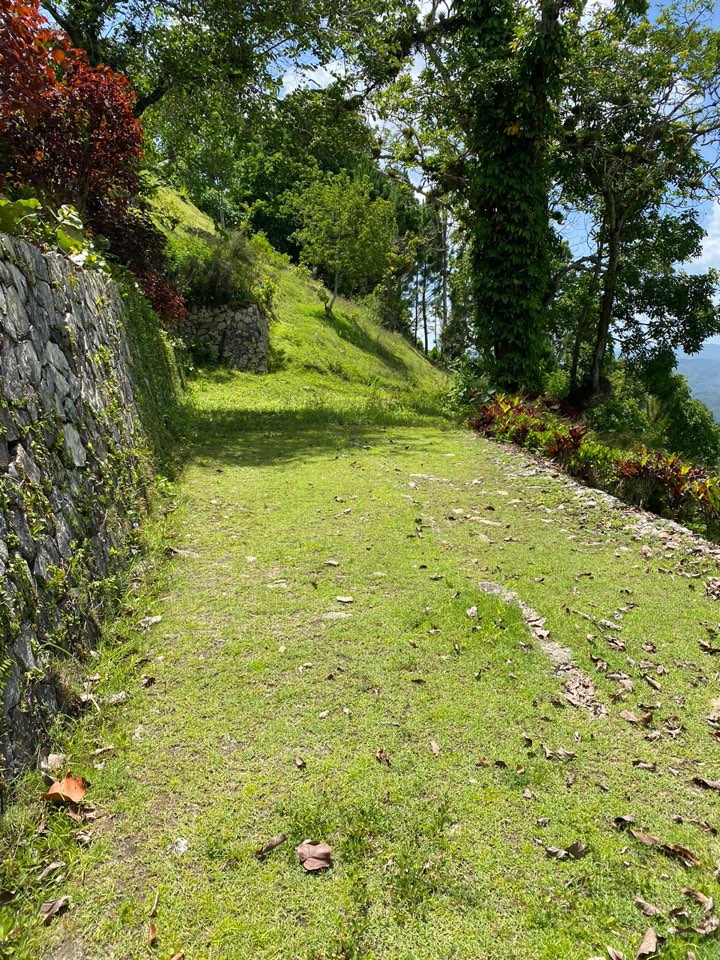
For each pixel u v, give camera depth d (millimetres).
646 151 13609
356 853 2131
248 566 4355
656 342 17516
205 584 4062
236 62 11008
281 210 34781
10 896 1904
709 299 16625
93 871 2043
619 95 13359
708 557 4883
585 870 2111
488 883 2049
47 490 2971
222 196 29609
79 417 3816
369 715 2848
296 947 1820
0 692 2158
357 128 12672
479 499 6230
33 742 2359
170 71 10953
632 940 1882
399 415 11695
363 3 11305
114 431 4660
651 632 3738
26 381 3025
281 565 4391
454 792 2428
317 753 2605
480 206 12695
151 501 5160
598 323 15867
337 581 4172
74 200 6738
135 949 1805
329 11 10945
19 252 3330
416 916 1930
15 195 5289
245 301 17938
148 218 10336
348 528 5148
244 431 9328
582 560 4793
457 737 2742
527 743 2725
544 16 11266
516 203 12031
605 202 14875
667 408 21656
